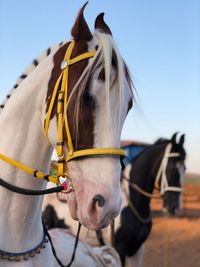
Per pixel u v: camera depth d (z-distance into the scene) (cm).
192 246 994
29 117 204
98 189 171
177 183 522
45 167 209
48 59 207
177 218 1298
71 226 458
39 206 212
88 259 323
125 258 467
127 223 464
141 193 481
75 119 179
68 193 189
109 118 175
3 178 204
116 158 176
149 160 506
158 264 823
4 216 203
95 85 178
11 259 201
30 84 204
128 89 189
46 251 215
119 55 184
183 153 526
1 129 208
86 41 193
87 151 175
